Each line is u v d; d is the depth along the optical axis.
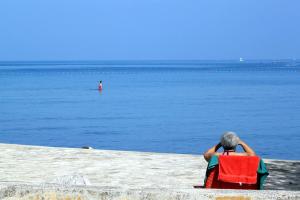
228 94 109.69
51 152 22.25
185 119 66.12
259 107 81.50
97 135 51.50
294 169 18.53
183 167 18.80
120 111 76.06
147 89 126.56
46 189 7.02
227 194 6.83
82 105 85.56
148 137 50.34
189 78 188.25
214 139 48.81
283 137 49.84
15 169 18.25
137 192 6.93
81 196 6.98
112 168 18.53
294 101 91.88
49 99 96.94
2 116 68.88
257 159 9.38
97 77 198.88
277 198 6.79
